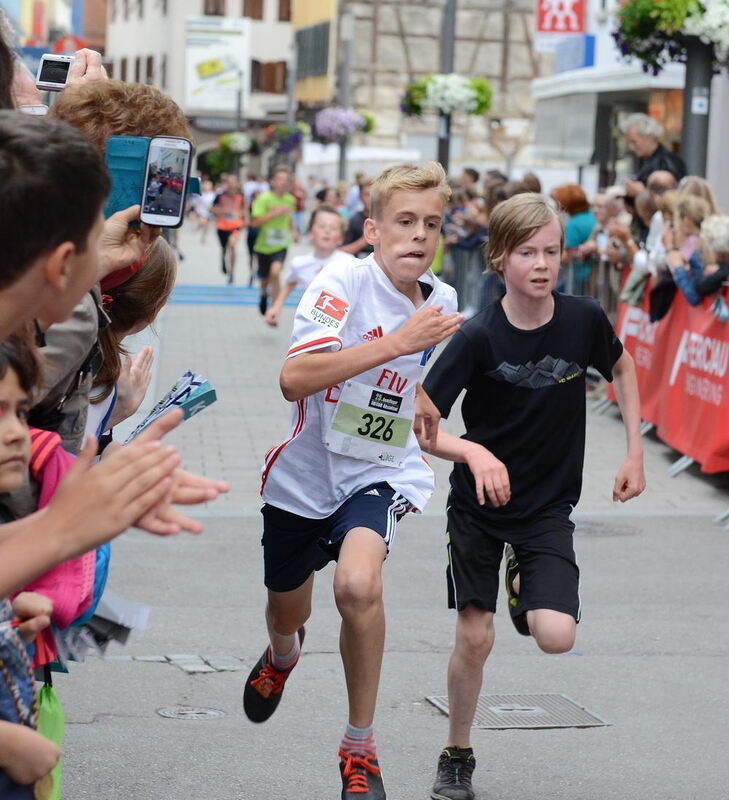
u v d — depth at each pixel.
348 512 4.54
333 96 70.56
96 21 106.06
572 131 30.22
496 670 6.32
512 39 63.75
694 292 10.68
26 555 2.07
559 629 4.58
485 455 4.62
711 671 6.35
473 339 4.79
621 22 14.41
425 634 6.79
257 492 9.95
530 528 4.84
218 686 5.97
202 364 16.78
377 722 5.59
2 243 2.04
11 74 2.77
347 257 4.63
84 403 3.22
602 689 6.07
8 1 39.06
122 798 4.74
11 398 2.36
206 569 7.91
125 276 3.44
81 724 5.45
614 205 14.38
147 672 6.11
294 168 59.03
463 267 20.81
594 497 10.20
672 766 5.20
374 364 4.27
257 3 86.44
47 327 2.89
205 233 50.59
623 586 7.82
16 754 2.27
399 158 50.66
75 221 2.09
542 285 4.74
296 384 4.32
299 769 5.07
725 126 20.66
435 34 63.12
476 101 24.33
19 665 2.37
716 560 8.46
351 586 4.22
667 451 12.01
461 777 4.85
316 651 6.52
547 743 5.42
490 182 17.95
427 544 8.72
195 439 11.82
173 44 86.44
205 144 86.00
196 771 5.01
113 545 8.39
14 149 2.04
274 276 20.97
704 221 10.53
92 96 3.26
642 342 12.59
